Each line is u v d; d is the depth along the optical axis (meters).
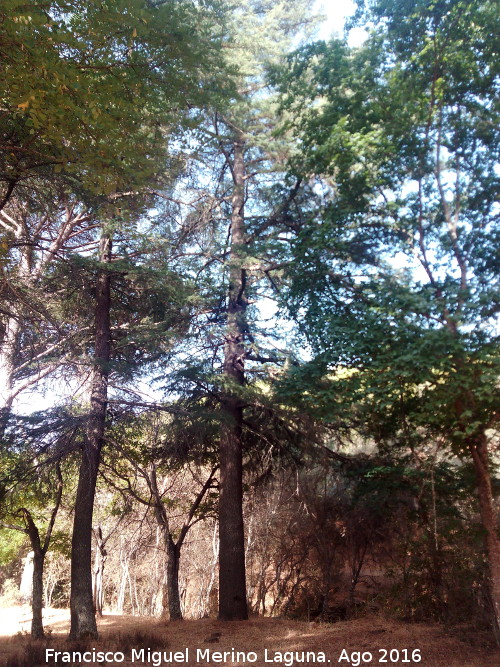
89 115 9.27
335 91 12.91
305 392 11.96
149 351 16.84
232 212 19.75
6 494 14.43
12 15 7.70
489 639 11.34
